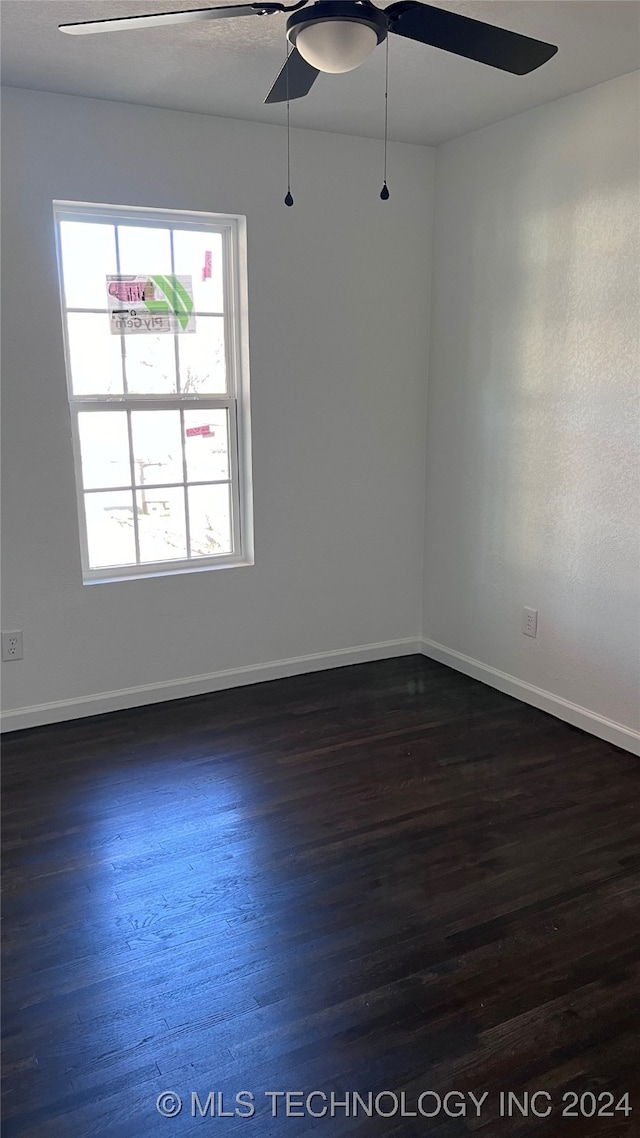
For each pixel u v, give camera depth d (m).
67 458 3.19
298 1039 1.78
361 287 3.68
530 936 2.10
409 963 2.01
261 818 2.66
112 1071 1.70
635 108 2.74
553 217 3.12
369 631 4.11
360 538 3.96
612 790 2.83
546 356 3.24
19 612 3.21
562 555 3.29
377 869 2.39
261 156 3.32
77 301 3.22
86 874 2.36
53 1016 1.84
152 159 3.12
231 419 3.61
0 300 2.95
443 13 1.69
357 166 3.54
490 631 3.77
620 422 2.96
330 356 3.67
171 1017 1.84
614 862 2.42
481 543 3.74
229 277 3.48
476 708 3.54
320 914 2.19
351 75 2.75
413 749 3.15
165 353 3.43
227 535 3.73
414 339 3.88
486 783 2.89
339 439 3.79
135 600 3.45
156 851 2.48
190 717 3.44
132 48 2.48
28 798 2.78
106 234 3.22
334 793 2.82
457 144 3.57
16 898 2.25
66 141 2.96
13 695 3.28
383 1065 1.71
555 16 2.29
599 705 3.23
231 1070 1.70
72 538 3.26
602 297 2.96
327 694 3.70
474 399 3.67
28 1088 1.66
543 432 3.31
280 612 3.82
